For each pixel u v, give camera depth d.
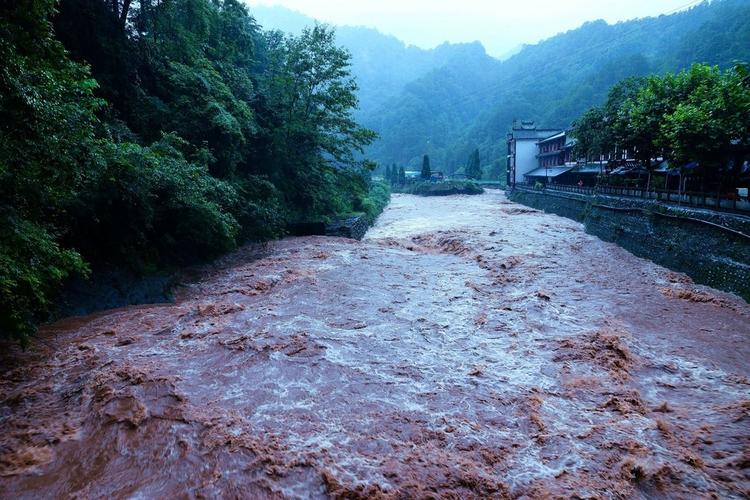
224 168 22.23
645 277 17.23
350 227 28.31
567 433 7.28
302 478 6.22
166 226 17.03
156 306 14.18
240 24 30.03
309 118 29.73
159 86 21.34
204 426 7.32
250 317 12.42
